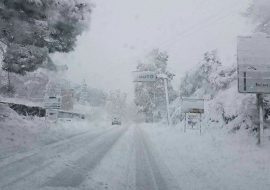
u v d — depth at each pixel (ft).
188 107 118.62
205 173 35.65
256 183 31.71
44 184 26.53
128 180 30.27
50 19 59.52
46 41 63.31
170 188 27.94
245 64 61.36
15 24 55.47
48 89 180.04
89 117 249.55
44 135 64.69
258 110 62.80
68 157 41.75
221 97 111.45
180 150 57.11
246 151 55.21
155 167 38.22
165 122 205.36
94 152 48.85
